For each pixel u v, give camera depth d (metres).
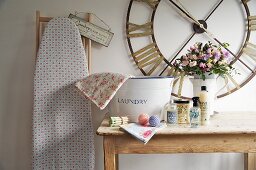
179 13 1.83
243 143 1.37
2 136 1.91
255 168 1.79
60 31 1.73
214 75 1.61
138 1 1.82
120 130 1.39
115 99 1.57
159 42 1.84
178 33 1.84
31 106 1.89
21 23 1.86
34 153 1.71
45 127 1.72
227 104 1.88
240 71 1.85
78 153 1.73
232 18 1.82
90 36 1.82
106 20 1.84
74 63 1.72
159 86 1.52
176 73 1.83
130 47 1.84
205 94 1.47
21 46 1.87
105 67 1.87
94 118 1.89
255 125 1.43
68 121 1.73
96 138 1.91
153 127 1.41
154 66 1.85
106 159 1.39
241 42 1.83
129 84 1.52
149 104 1.52
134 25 1.83
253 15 1.81
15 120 1.91
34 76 1.71
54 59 1.72
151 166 1.92
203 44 1.82
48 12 1.84
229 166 1.91
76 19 1.81
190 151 1.37
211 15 1.82
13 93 1.89
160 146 1.38
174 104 1.52
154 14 1.82
